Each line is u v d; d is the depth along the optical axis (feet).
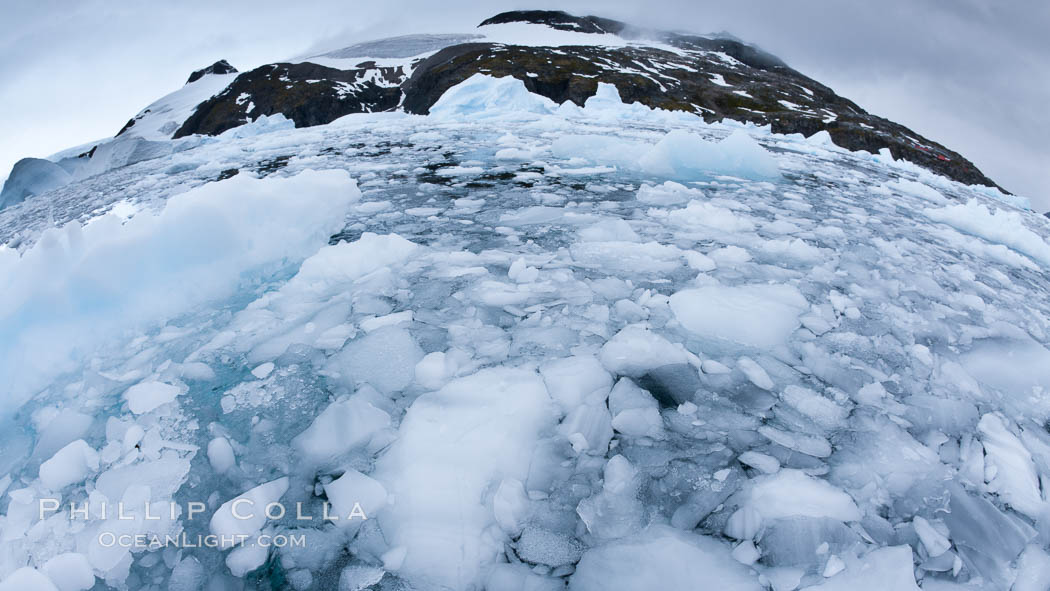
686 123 57.57
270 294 9.76
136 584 4.46
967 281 12.66
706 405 6.68
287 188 12.25
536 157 25.99
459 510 5.02
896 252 14.17
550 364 7.26
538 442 5.89
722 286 10.34
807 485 5.31
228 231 9.95
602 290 9.90
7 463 5.94
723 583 4.32
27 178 64.44
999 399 7.42
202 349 7.85
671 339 8.18
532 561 4.55
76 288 7.96
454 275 10.42
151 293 8.77
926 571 4.61
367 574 4.46
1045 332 10.12
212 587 4.42
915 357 8.27
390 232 13.32
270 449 5.84
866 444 6.10
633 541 4.71
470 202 16.42
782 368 7.62
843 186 25.79
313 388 6.89
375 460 5.67
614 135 36.83
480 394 6.53
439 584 4.37
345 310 9.00
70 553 4.57
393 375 7.10
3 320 7.23
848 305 10.00
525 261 11.27
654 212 15.98
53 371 7.36
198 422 6.24
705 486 5.33
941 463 5.87
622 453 5.78
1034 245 18.56
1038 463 6.10
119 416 6.40
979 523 5.12
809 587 4.31
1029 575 4.63
